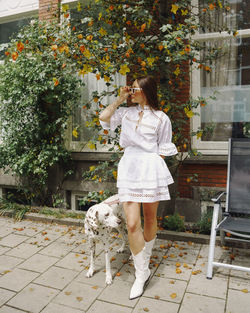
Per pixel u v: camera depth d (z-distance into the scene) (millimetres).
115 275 2861
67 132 4996
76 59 3379
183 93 4254
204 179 4219
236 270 2943
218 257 3223
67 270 2975
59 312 2324
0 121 4820
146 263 2639
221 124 4379
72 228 4137
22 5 5363
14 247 3531
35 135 4711
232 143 3357
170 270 2957
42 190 5051
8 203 4973
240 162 3283
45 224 4324
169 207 4254
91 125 3689
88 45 3266
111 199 2992
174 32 3078
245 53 4234
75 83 4641
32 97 4480
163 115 2496
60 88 4402
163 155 2514
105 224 2584
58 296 2533
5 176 5344
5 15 5520
